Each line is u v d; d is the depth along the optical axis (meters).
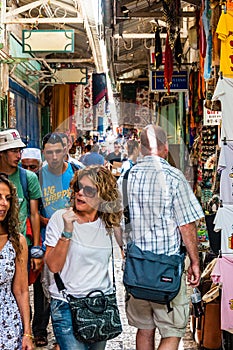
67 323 3.71
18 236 3.85
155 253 3.95
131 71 15.93
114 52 12.46
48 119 15.62
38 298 5.73
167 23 8.12
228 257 5.03
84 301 3.68
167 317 4.10
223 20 5.05
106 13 7.98
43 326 5.80
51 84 14.16
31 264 5.09
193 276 4.16
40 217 5.27
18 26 10.88
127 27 10.95
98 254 3.72
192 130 9.90
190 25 10.47
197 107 9.39
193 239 4.11
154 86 10.70
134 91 14.59
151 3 8.94
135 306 4.21
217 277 5.02
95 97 12.40
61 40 9.12
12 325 3.73
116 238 4.04
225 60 5.06
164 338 4.15
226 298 5.01
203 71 7.05
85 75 12.41
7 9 9.38
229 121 5.07
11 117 9.87
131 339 5.82
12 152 5.12
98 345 3.80
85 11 8.45
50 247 3.81
